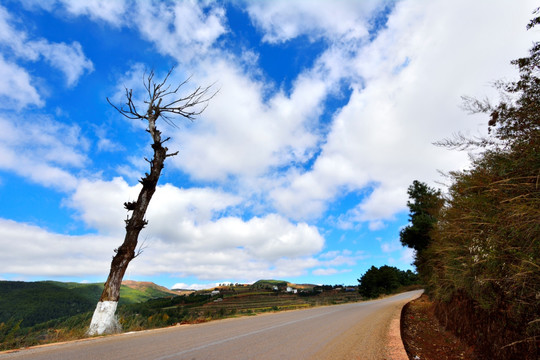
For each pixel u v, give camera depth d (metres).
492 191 4.45
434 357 5.82
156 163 10.97
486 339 5.07
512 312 3.97
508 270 4.07
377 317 10.70
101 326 8.13
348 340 5.89
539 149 3.82
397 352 4.77
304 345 5.34
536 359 3.44
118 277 9.21
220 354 4.52
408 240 22.70
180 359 4.15
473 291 5.37
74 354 4.50
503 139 4.38
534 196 3.63
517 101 4.18
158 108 12.07
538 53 3.95
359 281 73.81
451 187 6.30
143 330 7.90
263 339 5.98
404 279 84.25
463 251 5.88
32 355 4.48
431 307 15.35
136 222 9.96
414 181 24.48
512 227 3.84
